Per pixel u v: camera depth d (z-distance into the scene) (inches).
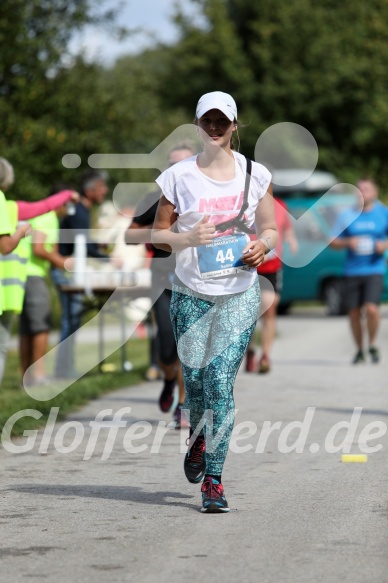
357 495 597.3
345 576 440.1
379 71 3902.6
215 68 4141.2
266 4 4060.0
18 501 589.9
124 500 591.8
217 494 559.2
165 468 685.3
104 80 2282.2
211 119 551.2
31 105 1987.0
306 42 3924.7
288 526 526.6
